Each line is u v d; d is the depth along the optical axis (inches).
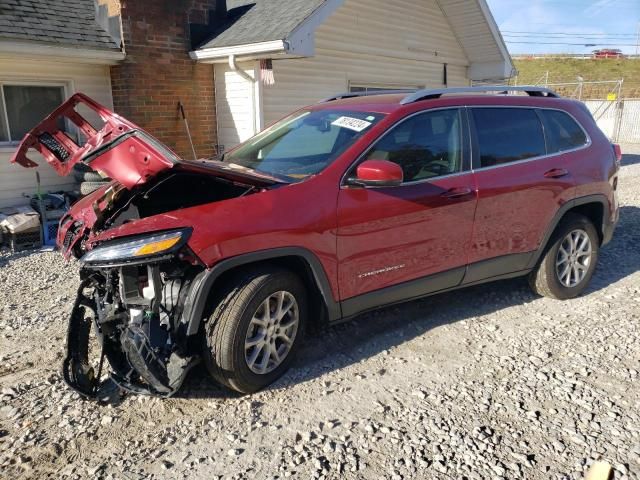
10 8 325.7
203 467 111.8
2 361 160.2
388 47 482.0
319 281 141.8
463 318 183.9
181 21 374.3
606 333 170.7
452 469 109.6
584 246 200.2
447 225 162.9
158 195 164.2
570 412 128.4
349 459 113.0
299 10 359.3
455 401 133.5
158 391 126.6
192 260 124.1
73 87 353.4
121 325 134.6
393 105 164.4
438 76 552.1
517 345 163.5
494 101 180.9
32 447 119.0
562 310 190.4
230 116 397.7
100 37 348.8
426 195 157.2
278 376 142.4
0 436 123.1
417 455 113.9
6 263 267.4
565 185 188.7
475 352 159.3
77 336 137.6
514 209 177.2
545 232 187.3
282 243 133.6
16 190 339.9
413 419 126.4
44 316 195.8
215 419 128.1
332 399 135.3
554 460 111.9
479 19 521.7
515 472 108.5
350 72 453.1
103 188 170.1
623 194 420.2
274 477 108.3
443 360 154.6
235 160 176.7
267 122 391.9
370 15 457.1
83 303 141.1
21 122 342.6
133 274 134.6
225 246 126.3
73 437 122.4
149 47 359.6
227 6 430.6
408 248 156.6
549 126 192.7
